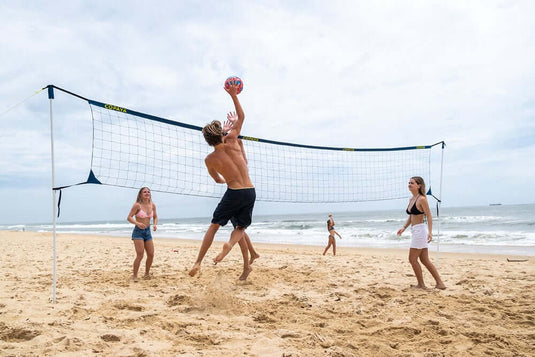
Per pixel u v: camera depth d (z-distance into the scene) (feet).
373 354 7.74
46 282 16.21
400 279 17.24
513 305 11.83
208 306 11.44
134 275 16.84
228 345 8.17
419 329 9.29
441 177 19.53
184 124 15.40
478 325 9.78
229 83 11.10
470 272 19.06
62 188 12.23
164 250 36.99
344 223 103.45
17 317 10.35
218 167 11.03
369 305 12.12
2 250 34.58
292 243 52.70
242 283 15.60
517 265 21.97
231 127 11.59
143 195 17.31
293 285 15.56
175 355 7.46
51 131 11.94
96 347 7.98
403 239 54.29
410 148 20.12
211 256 28.84
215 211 11.10
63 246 40.14
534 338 8.76
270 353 7.64
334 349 7.77
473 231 60.49
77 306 11.70
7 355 7.43
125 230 114.32
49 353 7.59
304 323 10.04
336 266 21.65
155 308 11.55
